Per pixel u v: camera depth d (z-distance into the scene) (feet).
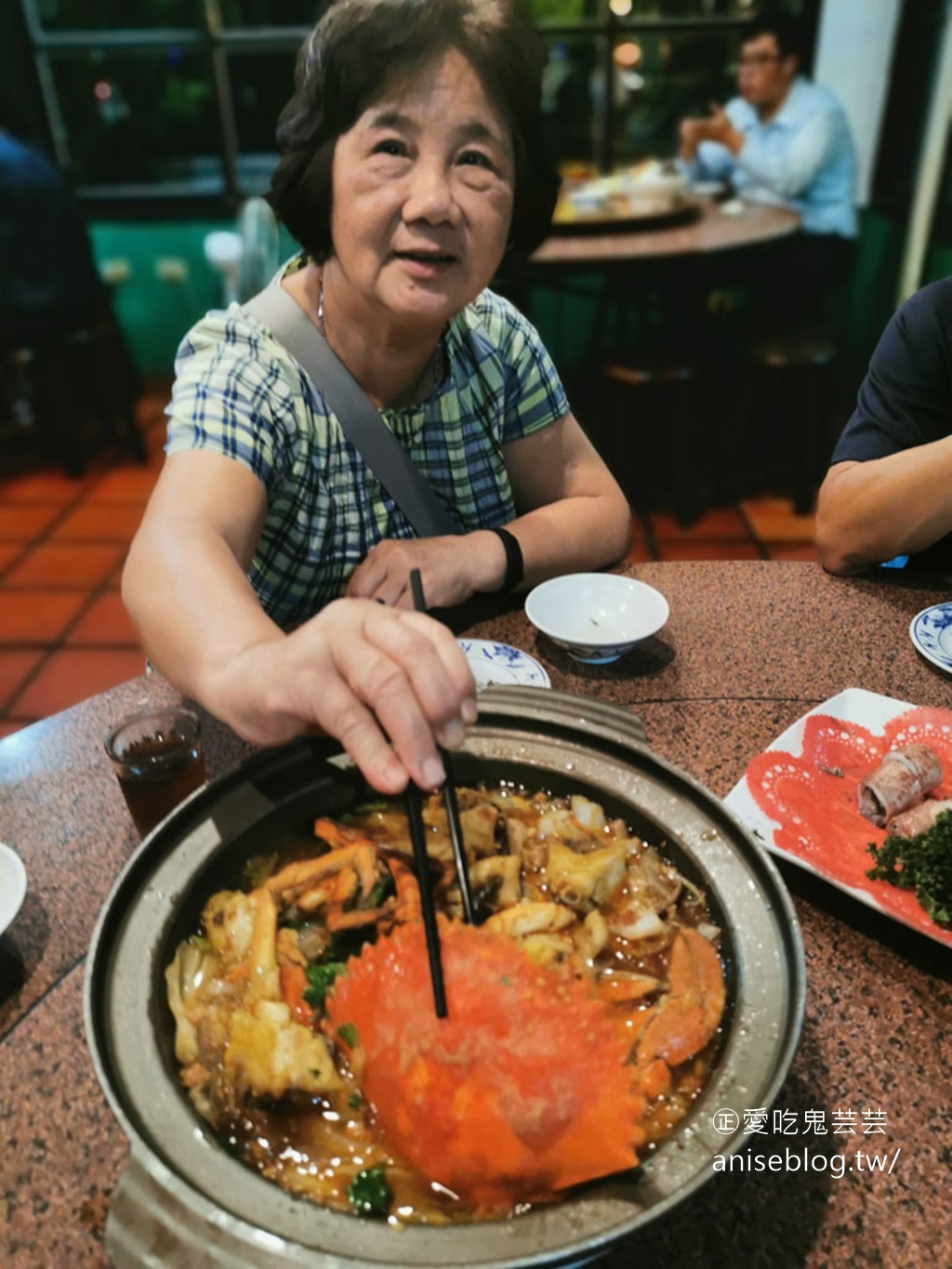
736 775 3.94
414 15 3.99
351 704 2.87
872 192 16.22
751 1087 2.26
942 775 3.79
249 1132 2.34
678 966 2.61
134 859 2.75
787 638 4.89
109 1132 2.73
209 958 2.71
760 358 13.91
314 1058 2.39
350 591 4.89
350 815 3.19
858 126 15.92
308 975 2.66
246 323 4.91
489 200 4.42
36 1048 2.95
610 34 16.56
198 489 4.31
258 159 18.93
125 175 18.90
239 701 3.13
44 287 14.33
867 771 3.92
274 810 3.03
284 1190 2.12
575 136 17.84
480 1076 2.26
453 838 2.73
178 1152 2.14
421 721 2.74
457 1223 2.13
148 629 3.70
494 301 5.81
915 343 5.95
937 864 3.24
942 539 6.12
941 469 5.30
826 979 3.16
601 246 13.06
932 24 14.44
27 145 13.87
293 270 5.37
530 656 4.64
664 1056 2.41
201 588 3.68
